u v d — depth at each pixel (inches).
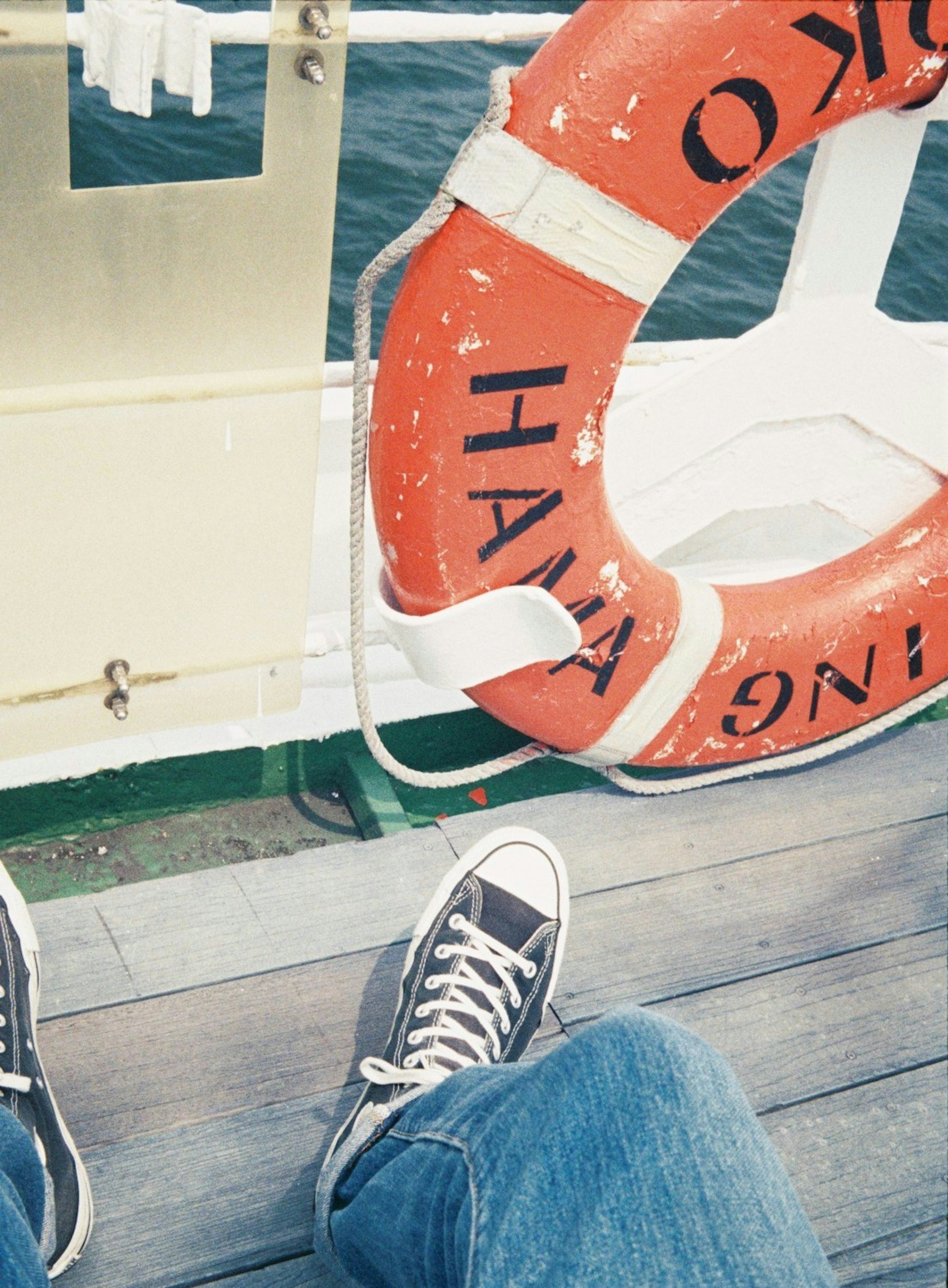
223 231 48.9
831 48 47.8
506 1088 38.4
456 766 82.6
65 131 44.2
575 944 65.6
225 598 63.3
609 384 54.8
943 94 56.8
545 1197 33.4
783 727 73.2
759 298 166.4
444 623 59.9
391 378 53.4
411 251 52.3
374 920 65.0
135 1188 53.3
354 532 59.1
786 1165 58.0
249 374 54.3
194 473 57.1
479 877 64.2
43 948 61.1
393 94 185.2
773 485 77.5
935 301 176.2
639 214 49.2
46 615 60.0
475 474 55.2
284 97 45.9
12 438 52.7
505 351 51.8
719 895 69.2
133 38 44.4
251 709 70.2
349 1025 60.4
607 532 61.3
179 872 73.1
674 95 46.9
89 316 49.8
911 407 75.2
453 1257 35.8
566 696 66.5
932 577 71.6
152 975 60.9
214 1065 57.9
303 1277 51.5
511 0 216.4
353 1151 45.7
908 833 74.4
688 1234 32.0
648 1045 35.1
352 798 77.3
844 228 65.6
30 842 72.7
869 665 72.4
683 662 67.5
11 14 40.8
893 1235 56.3
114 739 68.2
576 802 73.1
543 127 47.3
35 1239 41.4
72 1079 56.5
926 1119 60.7
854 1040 63.3
